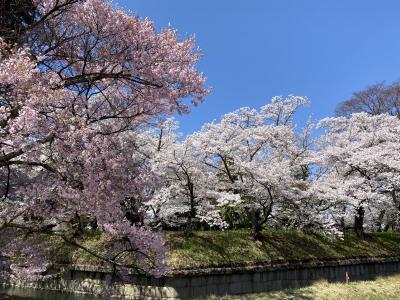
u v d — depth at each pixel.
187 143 18.19
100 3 8.54
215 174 20.59
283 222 22.22
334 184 22.70
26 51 7.38
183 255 15.94
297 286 18.38
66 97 7.81
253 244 18.89
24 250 9.37
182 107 9.77
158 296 14.59
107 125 9.24
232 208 21.66
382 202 22.84
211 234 18.91
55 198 7.80
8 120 6.62
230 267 16.36
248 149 21.36
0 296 14.59
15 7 8.75
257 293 16.56
